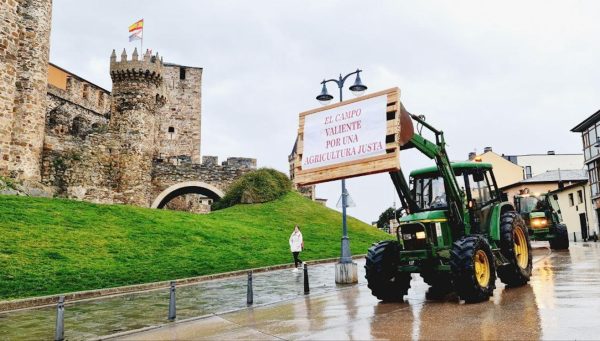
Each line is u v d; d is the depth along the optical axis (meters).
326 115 9.57
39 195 30.38
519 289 10.17
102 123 52.22
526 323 6.68
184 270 18.36
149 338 7.77
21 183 29.80
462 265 8.75
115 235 22.53
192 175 48.16
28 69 31.98
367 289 12.72
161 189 47.22
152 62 49.19
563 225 22.75
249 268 19.98
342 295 11.73
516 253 10.95
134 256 19.75
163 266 18.66
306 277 12.80
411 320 7.64
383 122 8.84
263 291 13.57
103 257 18.78
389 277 9.97
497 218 10.59
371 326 7.38
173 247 22.53
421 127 9.82
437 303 9.23
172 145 68.69
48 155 36.56
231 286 15.05
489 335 6.18
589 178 46.75
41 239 19.36
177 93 70.56
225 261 20.95
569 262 15.49
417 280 13.94
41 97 32.97
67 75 54.38
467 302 8.91
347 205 15.05
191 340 7.37
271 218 37.59
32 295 13.10
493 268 9.35
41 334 8.61
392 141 8.72
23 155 31.17
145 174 46.31
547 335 5.91
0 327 9.31
